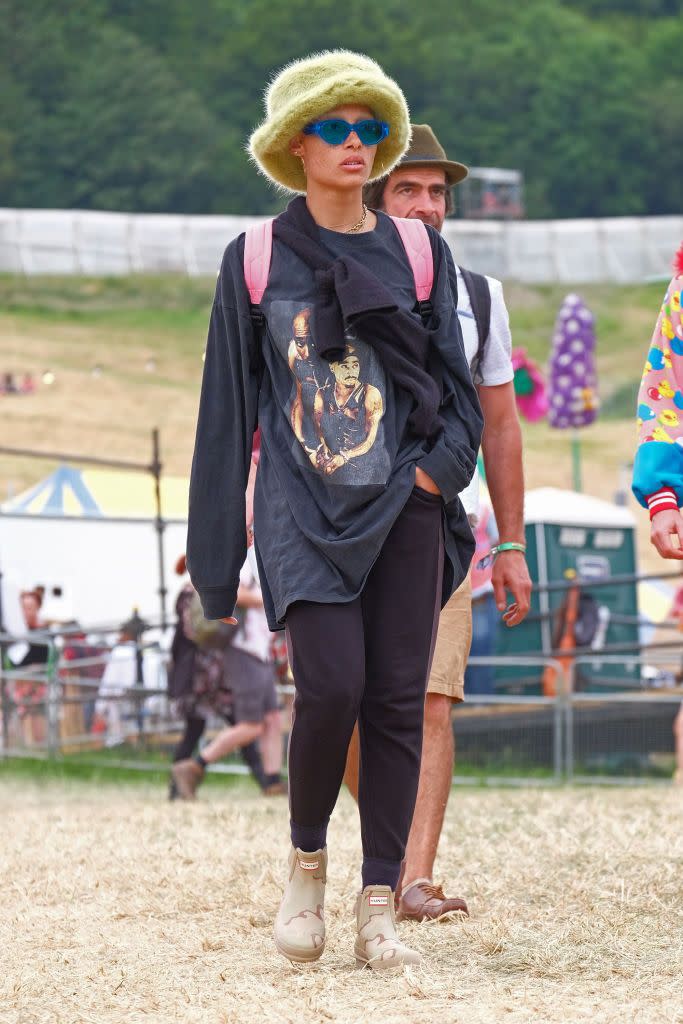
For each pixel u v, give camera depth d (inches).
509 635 977.5
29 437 3211.1
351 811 451.5
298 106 221.5
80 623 1154.7
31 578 1198.9
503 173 7017.7
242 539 230.1
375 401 218.2
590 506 1063.0
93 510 1231.5
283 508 217.5
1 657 911.0
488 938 234.4
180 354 4562.0
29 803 584.7
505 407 287.6
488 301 284.8
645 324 5064.0
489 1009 192.4
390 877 225.0
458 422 225.8
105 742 864.3
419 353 222.5
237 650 637.3
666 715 834.8
